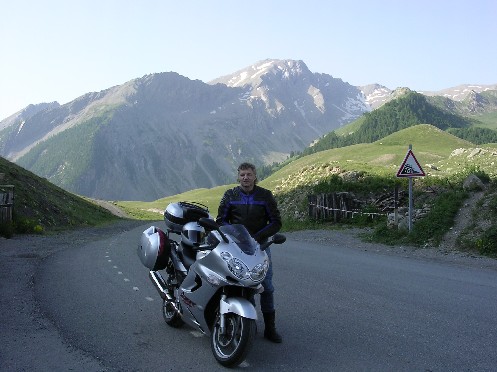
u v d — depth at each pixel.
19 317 7.09
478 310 7.82
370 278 10.66
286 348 6.01
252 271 5.38
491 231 14.10
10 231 18.86
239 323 5.36
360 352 5.85
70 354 5.66
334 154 186.12
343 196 27.36
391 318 7.36
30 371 5.12
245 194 6.26
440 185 26.42
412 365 5.43
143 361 5.52
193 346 6.08
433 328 6.83
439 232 15.98
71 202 43.69
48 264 12.12
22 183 33.09
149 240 7.05
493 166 49.09
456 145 189.00
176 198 199.25
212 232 5.85
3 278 9.86
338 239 19.44
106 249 16.30
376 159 144.25
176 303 6.47
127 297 8.66
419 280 10.41
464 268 11.92
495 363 5.48
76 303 8.12
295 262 13.21
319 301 8.48
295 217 33.19
